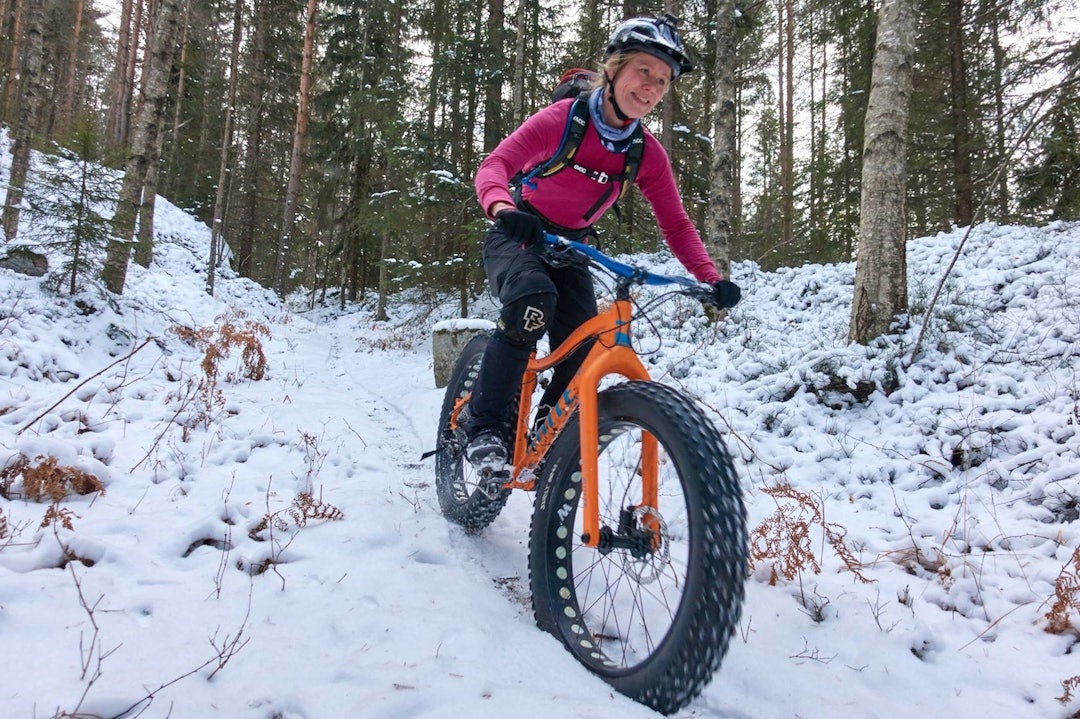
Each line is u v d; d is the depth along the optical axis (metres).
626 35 2.03
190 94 23.67
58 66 25.33
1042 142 7.95
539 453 2.38
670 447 1.70
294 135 23.61
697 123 18.62
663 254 12.68
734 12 9.44
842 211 14.66
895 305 5.52
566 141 2.19
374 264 19.94
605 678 1.82
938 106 12.67
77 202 6.81
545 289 2.20
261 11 21.56
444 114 15.47
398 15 18.20
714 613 1.49
